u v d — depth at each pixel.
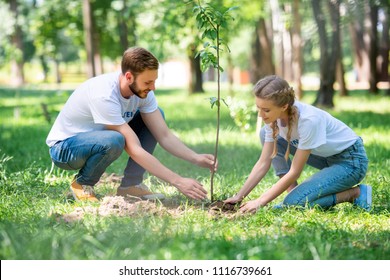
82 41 39.06
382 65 37.25
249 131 15.58
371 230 6.04
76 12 34.59
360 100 28.25
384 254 5.18
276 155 7.23
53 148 7.29
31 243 4.95
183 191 6.69
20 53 47.00
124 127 6.88
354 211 6.75
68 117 7.19
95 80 7.00
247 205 6.63
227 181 8.58
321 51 22.36
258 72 26.80
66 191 7.52
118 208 6.63
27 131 15.95
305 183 6.88
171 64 82.50
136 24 24.64
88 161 7.09
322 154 6.93
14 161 10.59
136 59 6.62
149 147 7.45
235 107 9.05
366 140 13.70
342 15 22.61
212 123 17.95
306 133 6.45
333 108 22.41
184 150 7.24
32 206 6.77
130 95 6.94
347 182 6.86
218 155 11.55
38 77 85.38
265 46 25.84
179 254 4.82
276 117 6.43
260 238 5.40
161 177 6.76
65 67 93.25
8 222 5.82
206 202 7.12
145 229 5.48
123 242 5.05
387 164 9.98
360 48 41.56
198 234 5.49
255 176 6.96
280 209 6.67
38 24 38.03
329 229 5.84
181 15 18.83
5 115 20.91
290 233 5.76
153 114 7.27
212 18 7.09
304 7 25.73
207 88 45.91
